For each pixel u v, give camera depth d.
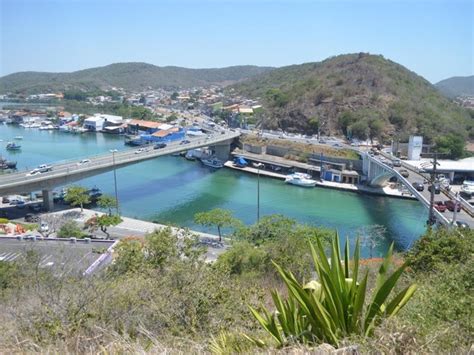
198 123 104.62
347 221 39.88
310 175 58.50
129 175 59.81
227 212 33.75
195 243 15.05
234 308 6.35
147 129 95.25
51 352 4.05
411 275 10.04
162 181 56.53
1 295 7.62
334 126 80.69
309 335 3.50
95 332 4.59
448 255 11.03
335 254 3.73
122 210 43.38
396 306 3.52
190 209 44.03
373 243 31.95
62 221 35.06
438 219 30.38
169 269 8.27
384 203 46.50
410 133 72.25
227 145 68.88
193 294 6.40
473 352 3.20
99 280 6.78
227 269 9.84
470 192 42.59
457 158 59.56
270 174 59.62
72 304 5.16
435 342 3.43
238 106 116.25
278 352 3.32
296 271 12.68
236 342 4.13
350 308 3.46
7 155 72.88
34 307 5.21
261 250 16.70
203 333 5.53
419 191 38.53
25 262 10.87
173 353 3.76
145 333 4.45
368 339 3.16
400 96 84.56
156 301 6.10
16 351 4.05
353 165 57.59
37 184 40.34
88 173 45.59
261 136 72.75
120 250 11.81
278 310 3.97
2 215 39.50
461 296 4.98
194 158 71.56
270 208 44.38
